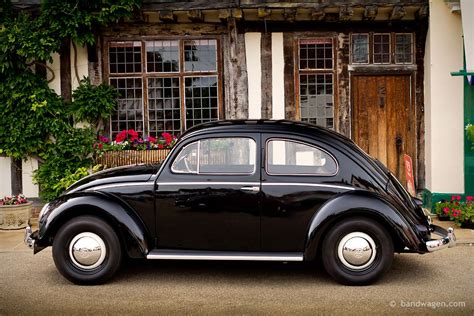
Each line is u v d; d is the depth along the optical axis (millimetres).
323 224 4703
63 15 7703
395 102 8320
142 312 4273
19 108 7930
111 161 7906
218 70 8312
